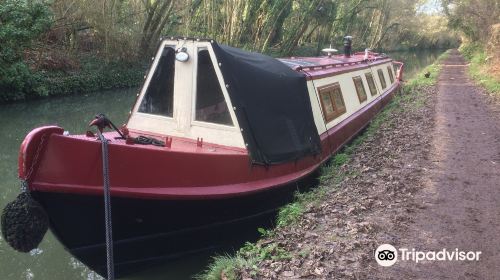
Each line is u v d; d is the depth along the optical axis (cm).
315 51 4250
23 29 1759
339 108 978
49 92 2011
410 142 1034
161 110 678
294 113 714
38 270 610
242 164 612
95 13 2355
